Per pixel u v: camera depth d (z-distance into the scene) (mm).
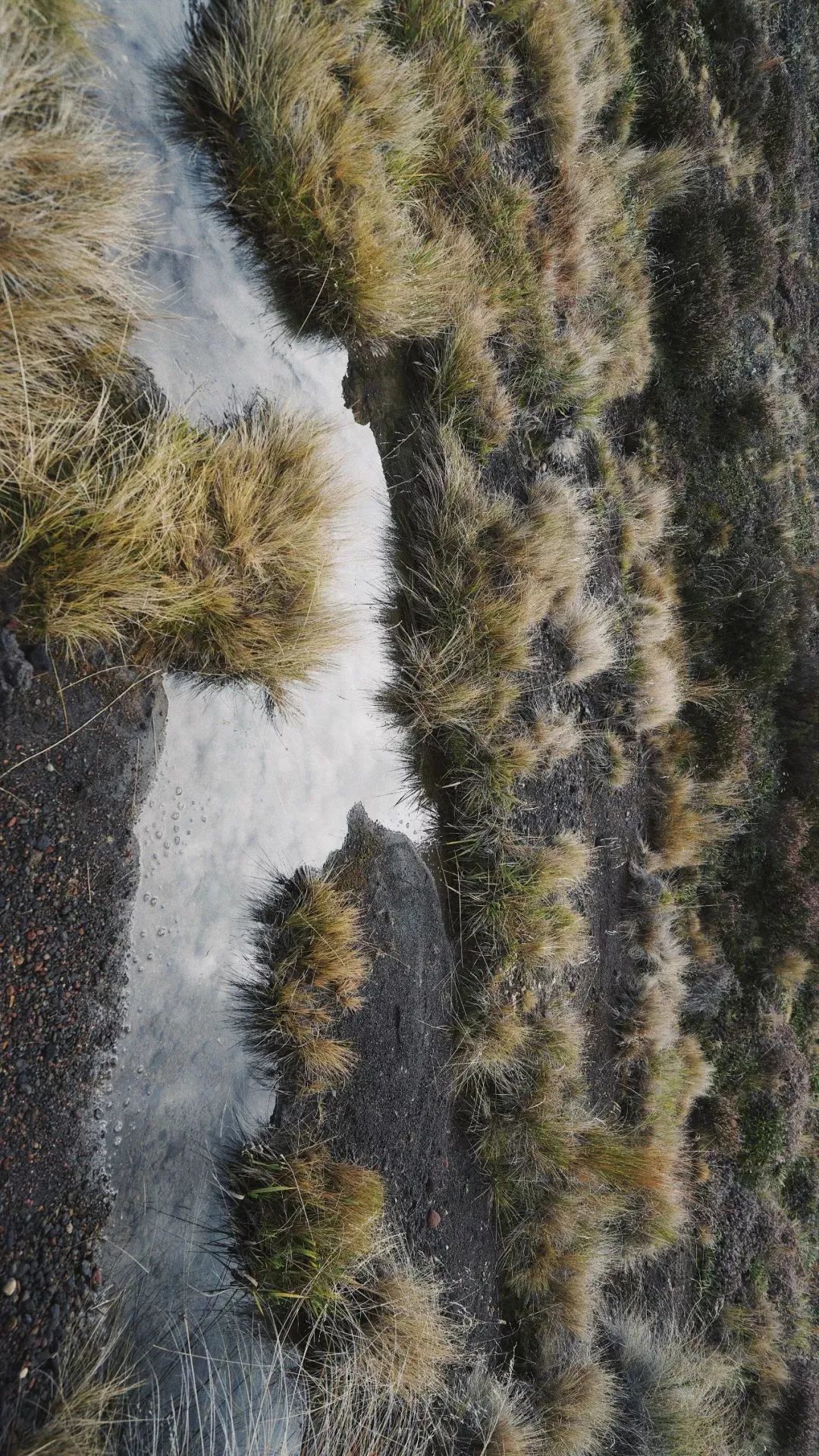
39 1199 2289
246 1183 2783
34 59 2277
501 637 3975
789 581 7086
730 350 6859
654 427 6086
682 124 6309
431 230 3891
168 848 2709
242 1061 2867
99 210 2336
